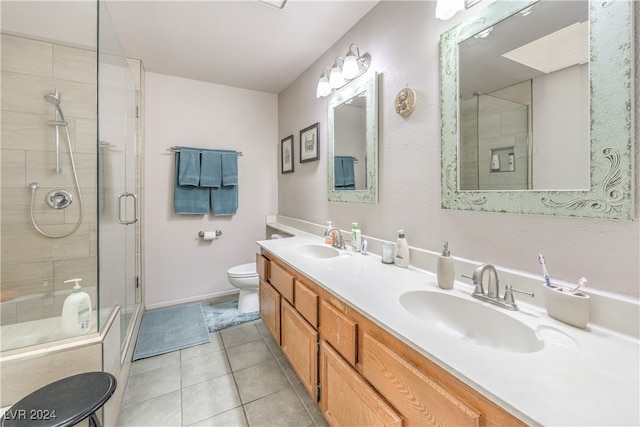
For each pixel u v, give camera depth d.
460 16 1.14
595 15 0.75
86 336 1.19
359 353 0.95
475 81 1.07
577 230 0.82
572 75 0.81
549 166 0.87
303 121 2.52
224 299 2.84
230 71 2.50
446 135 1.18
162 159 2.60
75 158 1.91
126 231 1.89
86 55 1.94
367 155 1.66
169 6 1.61
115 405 1.30
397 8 1.45
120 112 1.77
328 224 1.96
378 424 0.81
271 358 1.83
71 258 1.89
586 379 0.55
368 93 1.64
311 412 1.38
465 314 0.95
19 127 1.81
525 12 0.92
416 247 1.38
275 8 1.63
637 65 0.69
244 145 2.96
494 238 1.04
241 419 1.33
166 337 2.06
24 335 1.22
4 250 1.78
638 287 0.71
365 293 1.02
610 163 0.73
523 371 0.57
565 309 0.77
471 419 0.55
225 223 2.90
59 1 1.61
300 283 1.40
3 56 1.76
